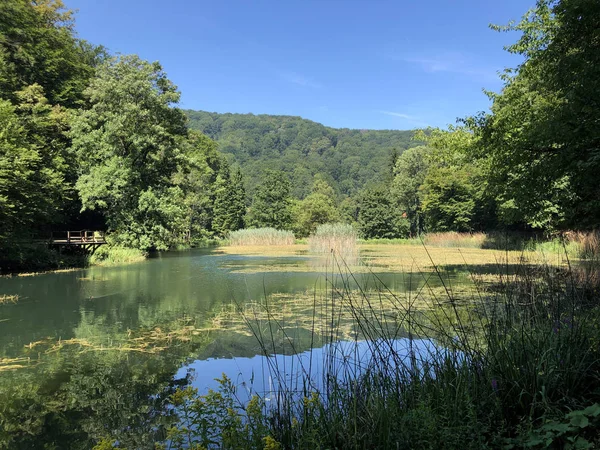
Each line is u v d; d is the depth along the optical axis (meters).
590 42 7.86
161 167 26.98
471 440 2.48
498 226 32.09
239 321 7.93
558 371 3.01
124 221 24.23
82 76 27.61
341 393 3.34
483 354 3.42
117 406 4.46
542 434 2.46
